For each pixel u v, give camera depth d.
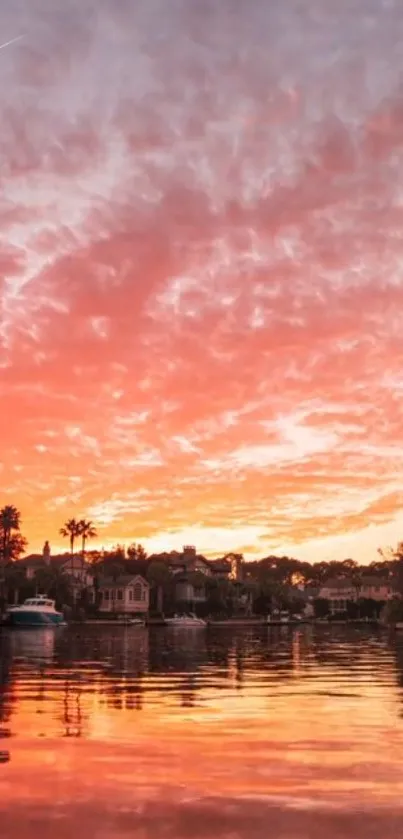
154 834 11.52
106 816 12.34
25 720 21.80
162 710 23.98
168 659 49.72
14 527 175.38
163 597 188.62
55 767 15.68
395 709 24.44
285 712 23.69
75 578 194.38
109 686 31.58
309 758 16.64
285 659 50.22
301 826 11.85
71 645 71.12
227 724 21.22
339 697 27.75
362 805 12.94
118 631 119.69
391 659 50.53
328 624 175.00
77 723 21.27
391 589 137.00
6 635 99.25
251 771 15.38
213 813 12.50
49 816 12.34
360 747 17.88
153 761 16.31
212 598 192.38
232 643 76.31
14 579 166.88
